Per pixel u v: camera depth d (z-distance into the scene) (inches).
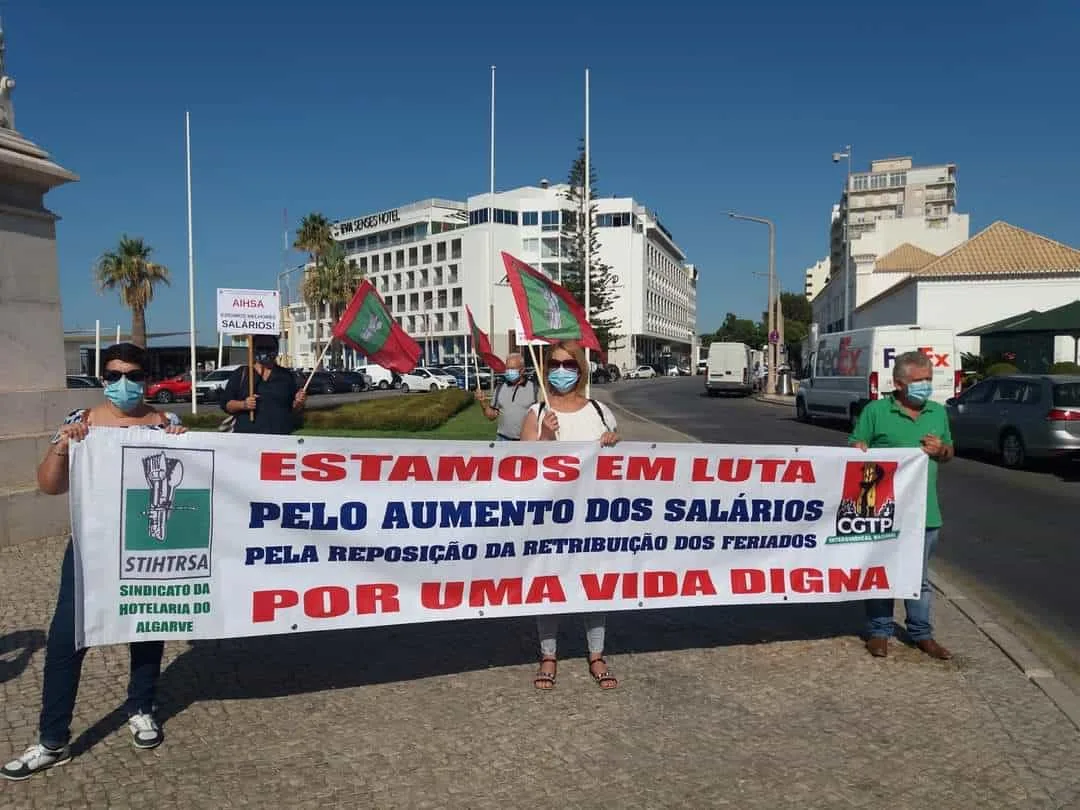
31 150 338.3
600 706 178.1
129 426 156.4
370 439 171.2
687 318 5787.4
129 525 154.0
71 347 2306.8
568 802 139.8
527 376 363.3
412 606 177.2
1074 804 140.3
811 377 984.3
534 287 209.5
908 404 212.8
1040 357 1227.2
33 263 341.4
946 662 206.8
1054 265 1350.9
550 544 186.2
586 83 1162.0
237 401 285.9
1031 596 275.7
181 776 146.2
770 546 202.1
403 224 4163.4
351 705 176.9
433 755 155.3
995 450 589.6
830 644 220.2
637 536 192.5
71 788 141.6
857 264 1921.8
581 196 2659.9
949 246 2236.7
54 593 248.1
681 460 193.5
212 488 160.7
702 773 150.0
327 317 3553.2
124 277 1925.4
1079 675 207.5
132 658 159.2
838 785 146.3
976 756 157.0
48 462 150.3
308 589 169.0
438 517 177.5
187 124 1114.7
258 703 177.2
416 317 4158.5
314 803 138.0
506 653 210.1
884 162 4411.9
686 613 249.0
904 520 209.0
